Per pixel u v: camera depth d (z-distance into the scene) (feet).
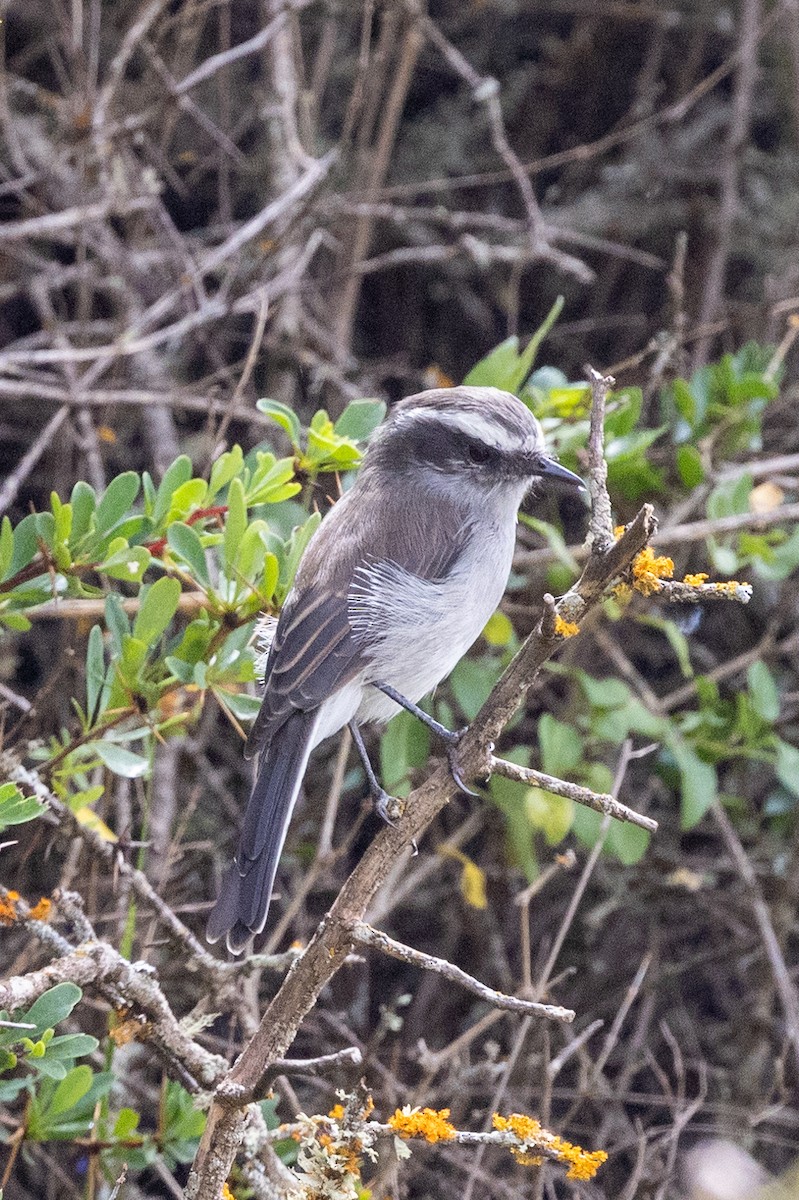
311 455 26.68
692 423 35.04
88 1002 26.58
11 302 46.44
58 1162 30.55
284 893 37.60
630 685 39.68
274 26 38.81
